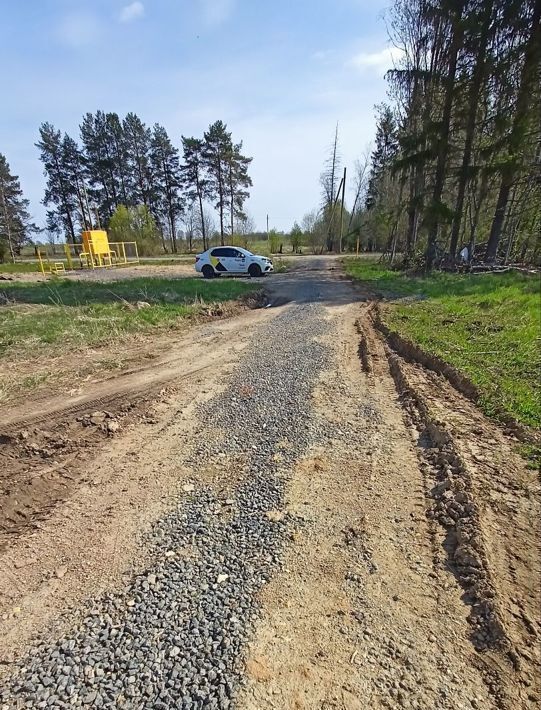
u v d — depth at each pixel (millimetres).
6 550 2389
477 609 1896
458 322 7066
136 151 44625
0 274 21938
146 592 2049
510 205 17609
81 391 4637
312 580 2105
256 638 1785
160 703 1515
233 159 41500
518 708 1475
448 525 2461
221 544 2375
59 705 1521
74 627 1867
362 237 42875
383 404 4305
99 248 26328
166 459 3328
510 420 3533
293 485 2928
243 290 12094
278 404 4344
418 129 18750
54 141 43750
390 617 1879
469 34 13477
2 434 3553
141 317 7973
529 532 2324
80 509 2734
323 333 7480
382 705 1497
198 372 5395
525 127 12883
